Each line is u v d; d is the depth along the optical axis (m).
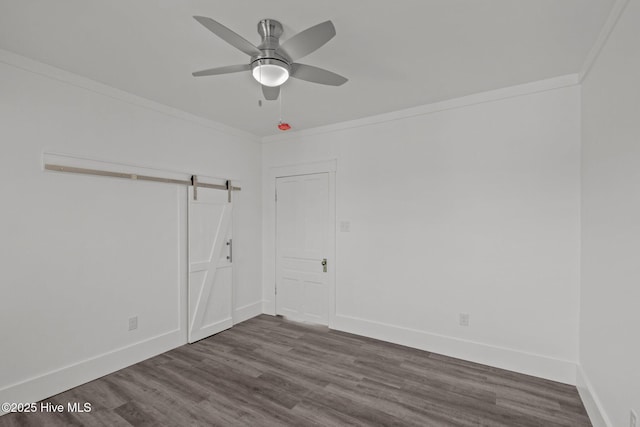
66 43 2.05
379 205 3.46
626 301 1.57
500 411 2.16
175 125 3.25
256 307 4.32
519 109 2.71
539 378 2.60
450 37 1.99
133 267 2.88
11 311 2.17
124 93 2.81
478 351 2.88
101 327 2.64
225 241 3.79
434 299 3.12
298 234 4.09
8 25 1.84
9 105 2.17
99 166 2.64
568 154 2.51
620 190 1.67
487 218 2.86
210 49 2.13
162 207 3.13
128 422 2.04
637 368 1.43
